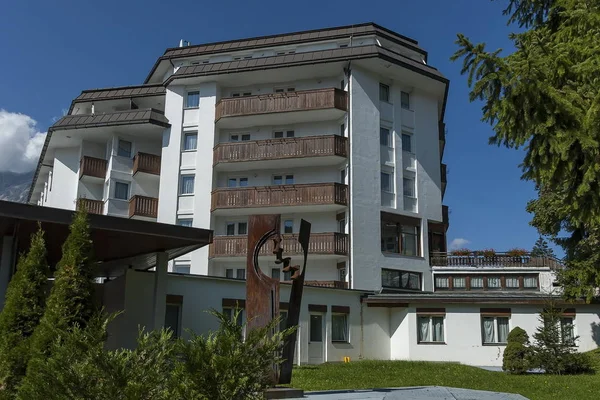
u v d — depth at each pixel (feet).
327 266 100.78
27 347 33.81
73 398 18.76
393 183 104.42
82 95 120.16
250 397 20.54
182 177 107.14
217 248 99.40
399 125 107.96
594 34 31.53
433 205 108.68
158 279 50.44
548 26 41.57
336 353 81.05
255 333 21.80
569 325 82.99
